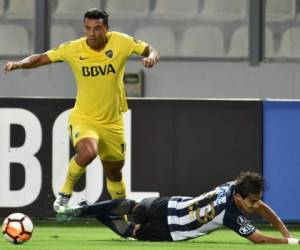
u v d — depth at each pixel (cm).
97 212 2689
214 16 4638
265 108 3538
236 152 3547
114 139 2903
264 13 4588
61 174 3588
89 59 2811
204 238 2962
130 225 2689
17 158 3591
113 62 2817
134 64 4562
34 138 3584
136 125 3556
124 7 4666
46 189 3594
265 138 3538
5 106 3581
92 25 2759
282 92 4594
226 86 4612
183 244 2569
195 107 3550
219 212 2519
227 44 4622
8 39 4662
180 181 3556
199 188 3556
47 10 4600
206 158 3553
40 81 4581
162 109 3550
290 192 3538
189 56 4625
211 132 3550
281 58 4600
